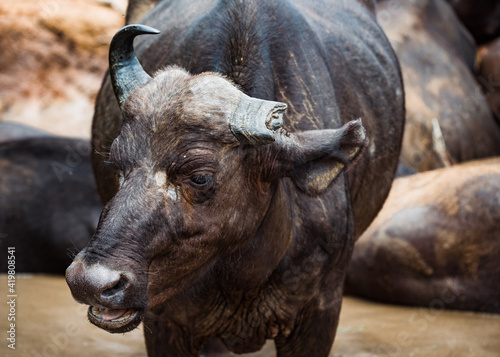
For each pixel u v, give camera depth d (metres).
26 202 7.59
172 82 3.18
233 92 3.17
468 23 12.69
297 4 4.61
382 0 11.05
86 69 11.03
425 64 10.44
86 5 11.20
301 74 3.97
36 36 10.81
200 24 3.89
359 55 4.74
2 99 10.54
